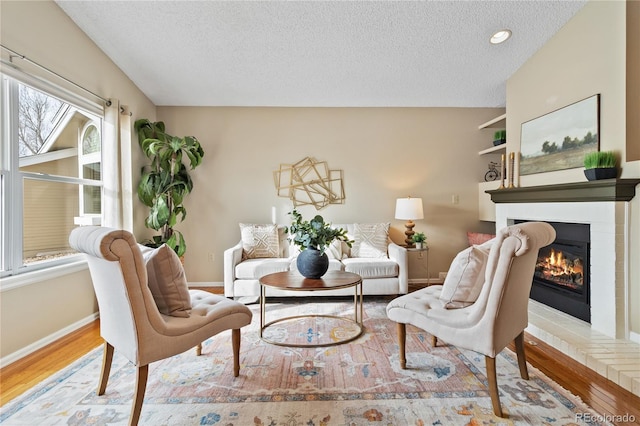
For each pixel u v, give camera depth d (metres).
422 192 4.39
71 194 2.69
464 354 2.21
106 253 1.31
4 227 2.08
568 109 2.65
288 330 2.68
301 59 3.07
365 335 2.56
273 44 2.81
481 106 4.38
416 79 3.51
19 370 1.98
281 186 4.32
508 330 1.62
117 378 1.90
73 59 2.54
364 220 4.37
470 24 2.57
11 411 1.57
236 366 1.91
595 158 2.27
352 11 2.38
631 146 2.20
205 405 1.63
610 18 2.28
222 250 4.30
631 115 2.20
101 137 3.04
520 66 3.25
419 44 2.83
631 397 1.68
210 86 3.66
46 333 2.35
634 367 1.83
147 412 1.57
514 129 3.38
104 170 3.02
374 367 2.03
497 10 2.42
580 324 2.50
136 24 2.55
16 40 2.03
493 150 4.00
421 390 1.76
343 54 2.98
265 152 4.31
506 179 3.51
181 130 4.26
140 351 1.40
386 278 3.48
